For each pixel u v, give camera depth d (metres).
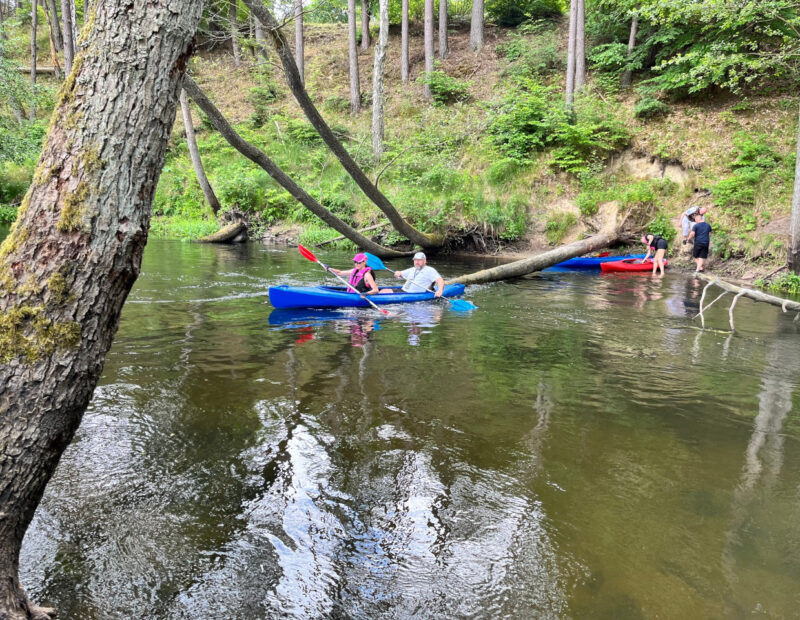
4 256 1.39
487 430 3.46
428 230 13.93
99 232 1.38
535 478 2.88
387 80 20.62
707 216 11.99
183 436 3.25
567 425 3.57
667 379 4.56
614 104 15.36
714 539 2.38
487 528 2.43
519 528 2.44
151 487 2.69
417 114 18.27
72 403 1.45
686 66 13.97
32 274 1.37
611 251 13.12
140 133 1.41
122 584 2.04
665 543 2.35
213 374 4.38
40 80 22.92
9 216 16.72
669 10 10.10
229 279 9.30
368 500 2.63
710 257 11.44
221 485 2.73
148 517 2.45
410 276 8.53
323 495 2.67
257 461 2.98
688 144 13.46
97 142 1.37
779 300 5.91
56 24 23.48
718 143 13.20
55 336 1.38
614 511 2.59
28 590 1.98
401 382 4.32
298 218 15.88
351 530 2.40
